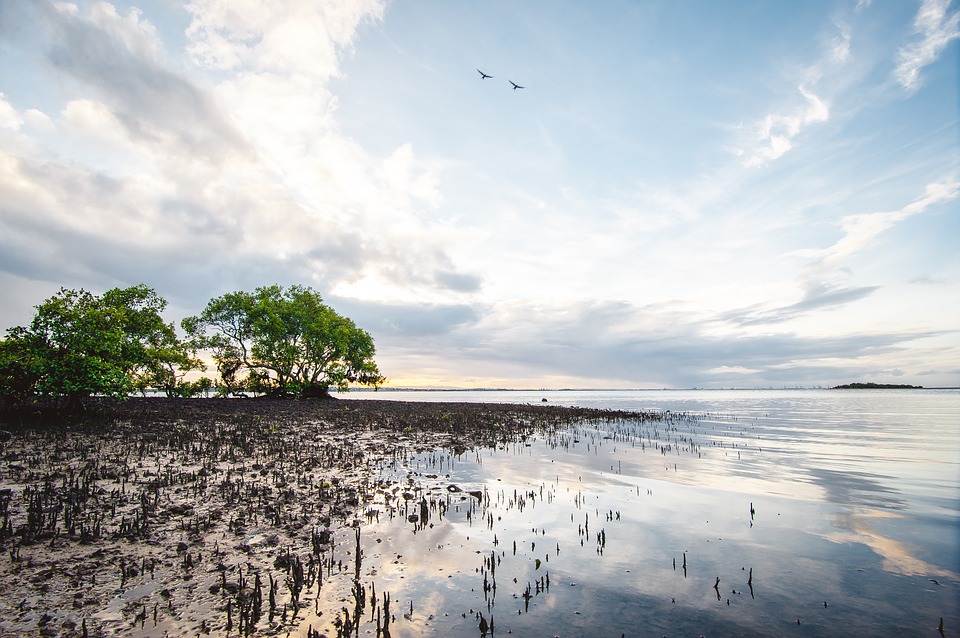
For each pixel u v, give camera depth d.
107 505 9.22
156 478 11.33
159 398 38.97
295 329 45.03
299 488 11.40
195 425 20.41
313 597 6.21
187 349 38.03
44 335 18.11
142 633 5.26
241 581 6.46
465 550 8.06
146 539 7.81
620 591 6.64
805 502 11.32
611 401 98.94
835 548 8.34
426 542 8.37
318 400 43.72
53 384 17.56
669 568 7.44
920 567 7.51
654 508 10.72
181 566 6.96
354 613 5.84
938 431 29.03
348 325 49.19
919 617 5.93
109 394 19.50
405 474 13.66
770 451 19.73
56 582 6.26
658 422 35.19
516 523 9.53
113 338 19.06
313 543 8.04
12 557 6.74
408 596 6.36
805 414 46.81
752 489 12.64
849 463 16.77
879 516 10.21
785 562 7.72
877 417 42.22
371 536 8.58
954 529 9.30
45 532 7.70
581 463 16.25
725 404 77.19
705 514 10.28
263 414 26.91
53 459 12.34
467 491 11.91
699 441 23.17
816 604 6.30
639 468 15.47
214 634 5.29
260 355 42.06
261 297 44.00
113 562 6.95
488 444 20.28
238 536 8.22
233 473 12.38
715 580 7.02
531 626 5.64
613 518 9.94
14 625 5.25
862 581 7.00
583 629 5.61
